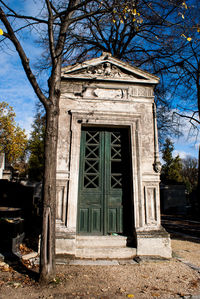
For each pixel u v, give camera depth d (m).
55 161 4.14
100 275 4.19
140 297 3.32
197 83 11.30
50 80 4.43
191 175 46.88
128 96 6.50
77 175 5.88
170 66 11.02
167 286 3.73
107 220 5.98
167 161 30.72
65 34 4.62
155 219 5.86
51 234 3.88
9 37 3.87
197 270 4.53
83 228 5.85
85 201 5.99
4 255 5.19
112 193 6.17
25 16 4.34
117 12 4.94
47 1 4.39
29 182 19.20
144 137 6.33
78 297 3.29
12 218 6.47
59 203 5.70
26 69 4.02
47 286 3.62
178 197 22.78
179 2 5.70
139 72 6.54
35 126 25.20
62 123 6.15
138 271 4.45
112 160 6.41
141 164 6.13
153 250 5.48
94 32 10.35
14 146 24.25
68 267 4.61
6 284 3.71
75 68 6.29
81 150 6.30
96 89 6.46
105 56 6.55
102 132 6.52
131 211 6.01
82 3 4.55
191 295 3.38
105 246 5.54
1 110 24.50
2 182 8.74
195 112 13.09
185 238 8.36
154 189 6.05
